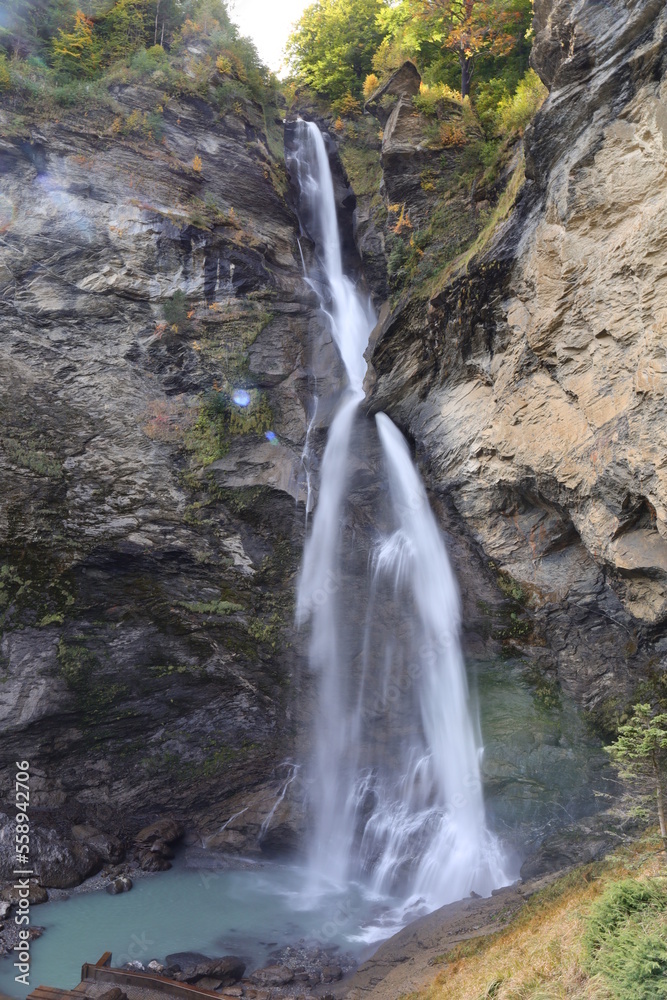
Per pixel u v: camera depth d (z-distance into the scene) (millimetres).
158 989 13070
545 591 17016
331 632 20797
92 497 21281
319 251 27766
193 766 21859
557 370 15234
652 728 10180
